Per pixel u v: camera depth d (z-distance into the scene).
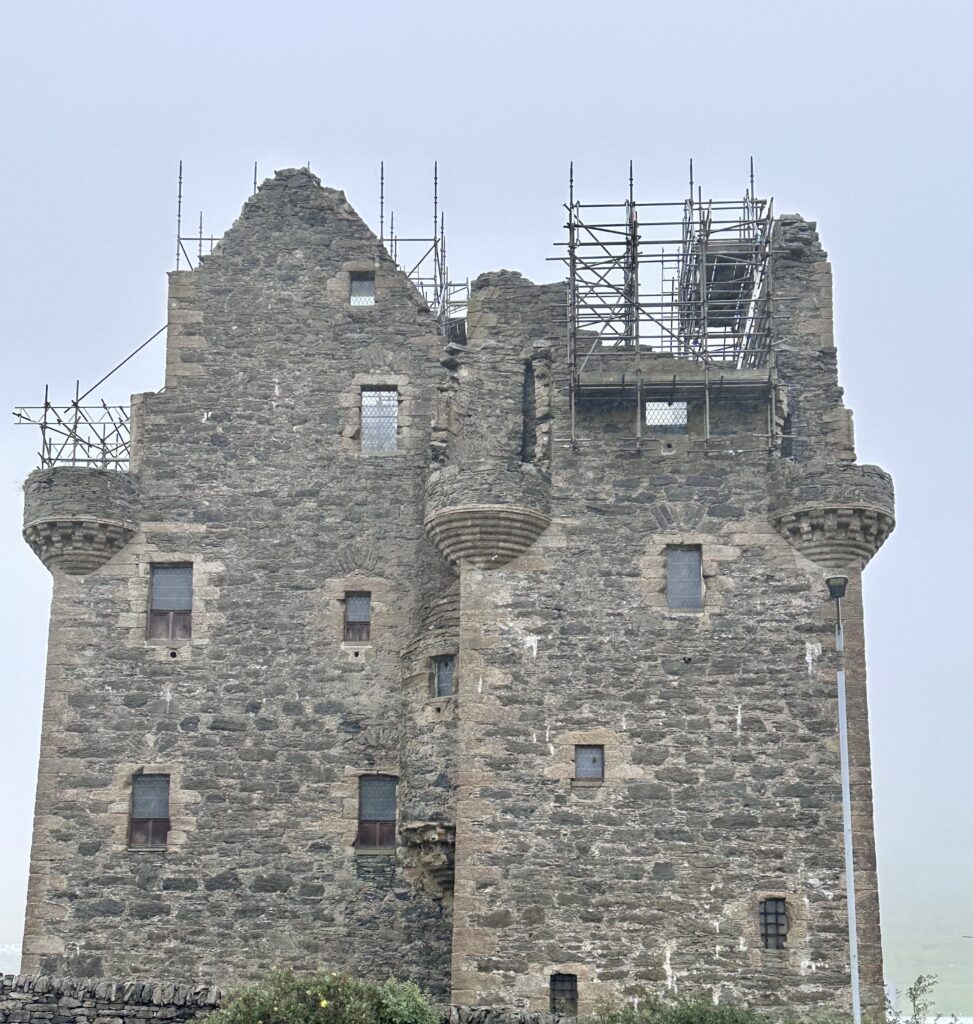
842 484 39.88
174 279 45.16
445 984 40.53
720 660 39.66
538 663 39.78
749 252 45.41
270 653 42.75
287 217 45.62
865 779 38.81
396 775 41.97
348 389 44.44
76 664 42.59
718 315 46.41
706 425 40.97
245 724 42.28
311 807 41.81
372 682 42.53
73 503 42.72
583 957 38.03
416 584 43.16
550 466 41.25
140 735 42.19
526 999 37.84
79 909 41.19
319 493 43.75
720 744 39.12
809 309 43.12
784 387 42.19
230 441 44.06
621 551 40.50
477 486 40.25
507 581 40.34
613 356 43.03
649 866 38.44
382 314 44.94
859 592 40.00
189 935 41.06
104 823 41.69
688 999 36.41
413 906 41.16
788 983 37.66
